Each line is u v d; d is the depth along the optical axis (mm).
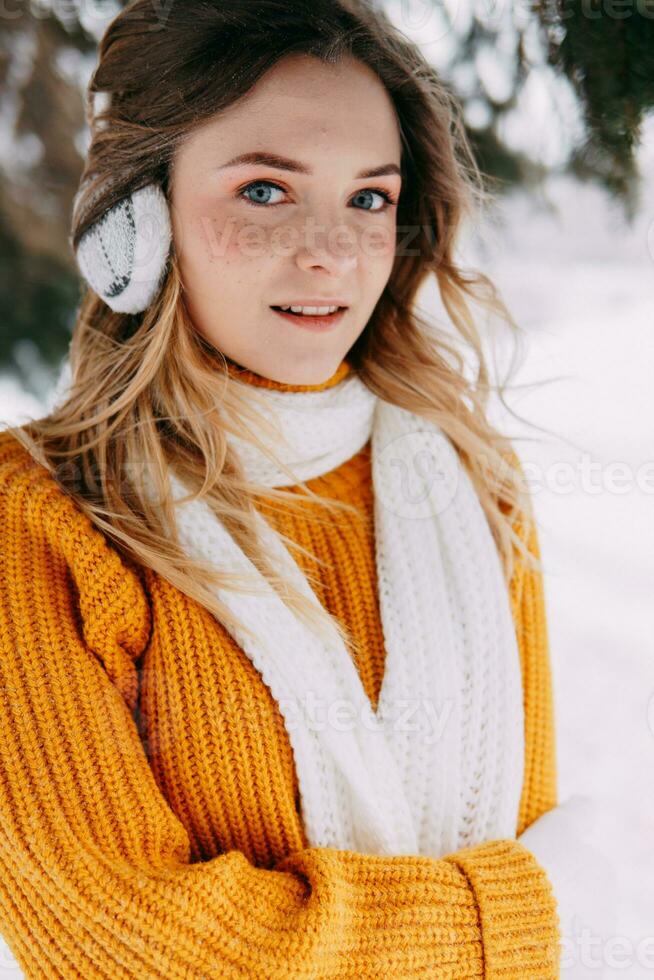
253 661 781
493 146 1181
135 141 750
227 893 678
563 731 1647
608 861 922
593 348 2240
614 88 915
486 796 888
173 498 827
